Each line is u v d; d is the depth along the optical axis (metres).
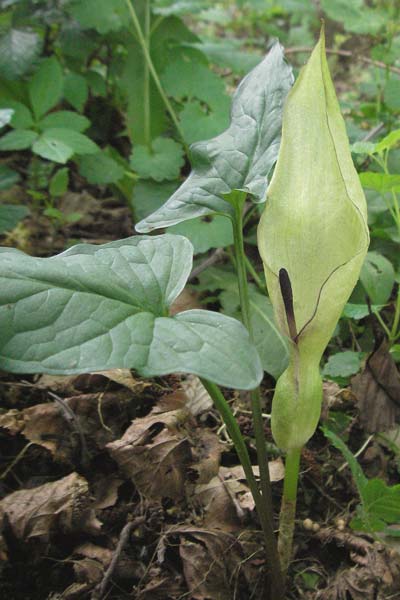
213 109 0.78
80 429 0.55
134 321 0.38
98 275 0.39
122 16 0.80
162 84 0.79
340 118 0.40
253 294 0.68
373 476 0.58
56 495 0.51
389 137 0.58
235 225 0.45
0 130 0.83
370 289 0.62
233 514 0.53
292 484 0.46
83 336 0.36
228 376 0.36
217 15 1.16
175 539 0.51
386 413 0.59
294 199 0.40
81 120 0.74
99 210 0.83
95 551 0.49
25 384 0.60
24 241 0.77
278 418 0.43
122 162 0.86
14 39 0.76
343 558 0.52
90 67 1.01
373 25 0.92
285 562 0.48
